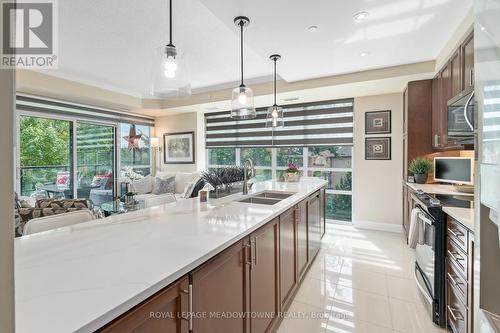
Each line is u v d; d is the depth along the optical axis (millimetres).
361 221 4562
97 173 5449
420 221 2199
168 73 1805
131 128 6148
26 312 697
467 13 2176
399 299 2350
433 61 3254
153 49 3232
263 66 3883
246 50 3316
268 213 1818
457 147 2891
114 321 737
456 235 1737
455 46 2494
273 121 3307
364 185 4523
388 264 3080
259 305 1633
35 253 1110
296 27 2373
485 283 1009
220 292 1233
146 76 4301
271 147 5484
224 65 3850
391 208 4336
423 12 2164
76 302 747
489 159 905
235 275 1369
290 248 2236
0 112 499
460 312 1682
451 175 3201
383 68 3508
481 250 1015
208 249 1149
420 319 2064
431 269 2059
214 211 1901
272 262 1846
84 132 5188
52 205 2451
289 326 1987
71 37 2887
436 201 2166
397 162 4262
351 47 2820
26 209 2334
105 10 2381
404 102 4094
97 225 1540
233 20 2240
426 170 3496
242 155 5891
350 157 4828
